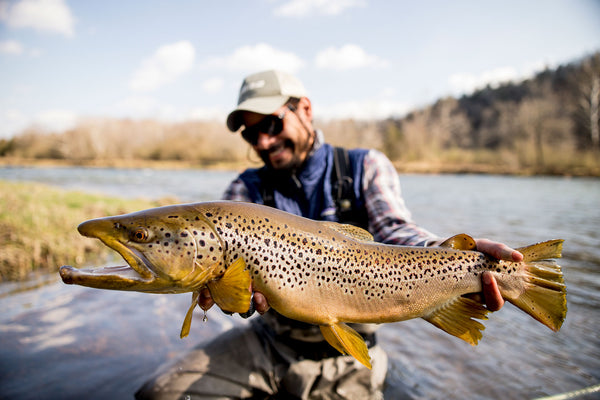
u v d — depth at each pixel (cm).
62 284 589
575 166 4288
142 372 343
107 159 8600
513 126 6244
